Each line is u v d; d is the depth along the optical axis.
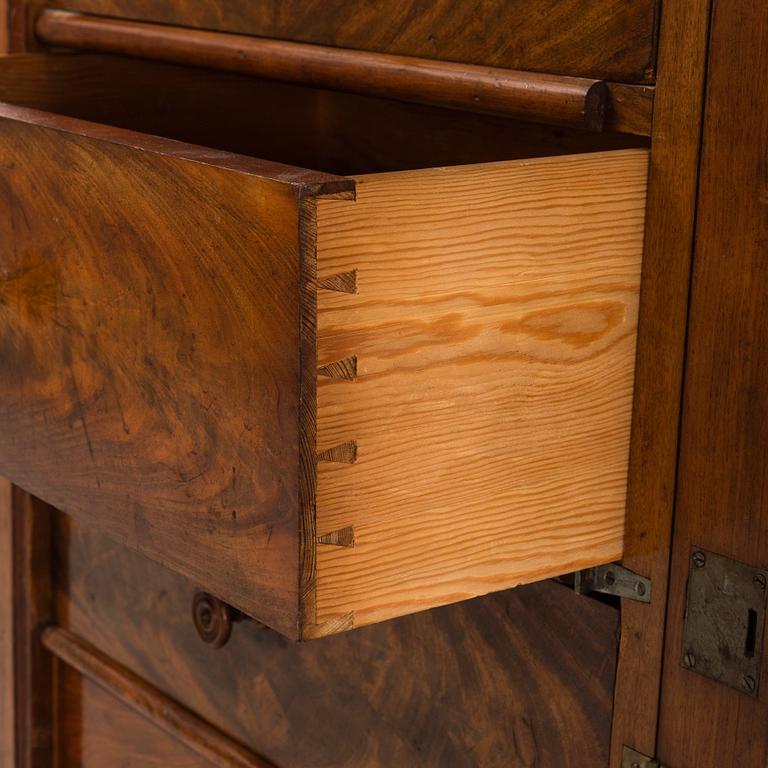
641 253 1.03
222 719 1.33
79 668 1.45
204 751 1.33
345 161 1.35
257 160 0.95
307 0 1.20
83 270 1.03
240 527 0.96
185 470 0.99
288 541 0.93
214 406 0.96
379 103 1.30
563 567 1.04
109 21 1.34
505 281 0.97
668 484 1.05
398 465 0.95
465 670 1.15
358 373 0.93
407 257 0.93
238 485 0.96
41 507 1.49
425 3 1.12
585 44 1.04
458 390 0.97
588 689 1.09
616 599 1.08
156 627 1.38
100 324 1.03
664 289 1.03
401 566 0.97
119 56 1.34
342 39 1.18
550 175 0.97
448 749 1.17
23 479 1.13
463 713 1.15
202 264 0.95
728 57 0.98
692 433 1.03
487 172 0.95
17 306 1.09
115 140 0.99
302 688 1.25
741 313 1.00
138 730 1.43
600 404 1.03
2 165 1.07
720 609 1.03
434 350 0.95
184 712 1.36
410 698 1.18
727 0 0.98
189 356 0.97
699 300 1.02
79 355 1.05
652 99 1.01
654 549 1.06
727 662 1.03
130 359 1.01
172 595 1.35
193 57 1.27
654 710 1.07
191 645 1.34
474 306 0.96
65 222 1.04
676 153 1.01
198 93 1.35
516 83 1.05
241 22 1.26
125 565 1.40
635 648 1.07
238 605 0.97
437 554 0.98
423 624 1.17
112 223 1.00
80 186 1.02
